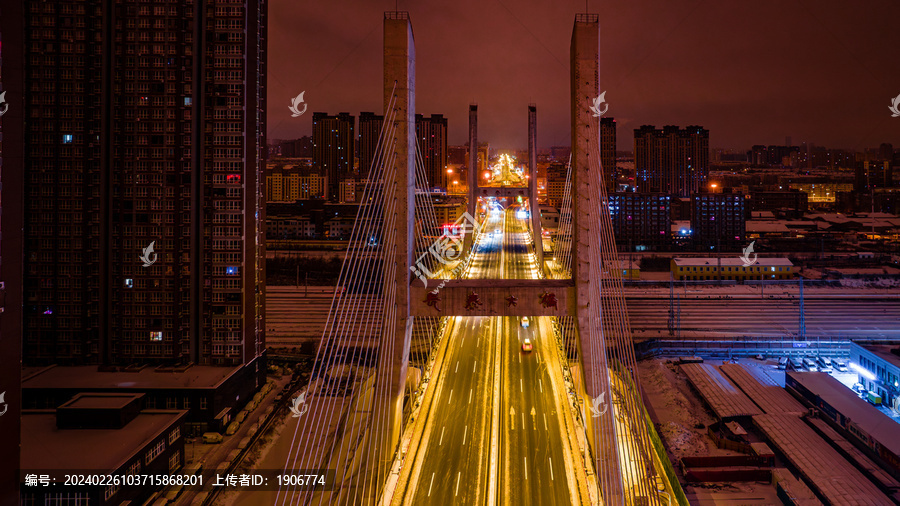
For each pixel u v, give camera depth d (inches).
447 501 1834.4
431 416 2460.6
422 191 3297.2
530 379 2876.5
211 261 3432.6
